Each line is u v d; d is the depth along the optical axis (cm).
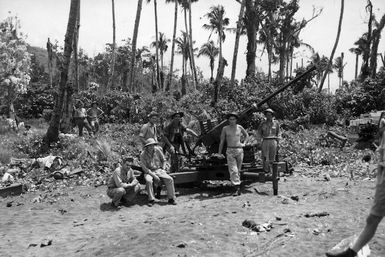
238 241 562
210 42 5581
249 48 3088
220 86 2712
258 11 3575
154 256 521
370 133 1647
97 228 711
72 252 584
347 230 588
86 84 6538
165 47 5650
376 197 340
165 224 677
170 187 888
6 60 2873
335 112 2541
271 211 719
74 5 1591
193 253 522
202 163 1020
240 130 945
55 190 1054
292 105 2480
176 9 3978
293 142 1617
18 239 673
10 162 1337
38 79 7081
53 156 1296
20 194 1030
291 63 5059
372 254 481
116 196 858
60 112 1563
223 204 810
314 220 651
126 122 2630
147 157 912
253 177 947
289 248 524
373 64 3781
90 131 1838
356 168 1185
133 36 3144
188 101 2680
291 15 4016
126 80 6962
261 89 2639
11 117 2619
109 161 1348
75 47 2217
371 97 2645
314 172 1173
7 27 2964
